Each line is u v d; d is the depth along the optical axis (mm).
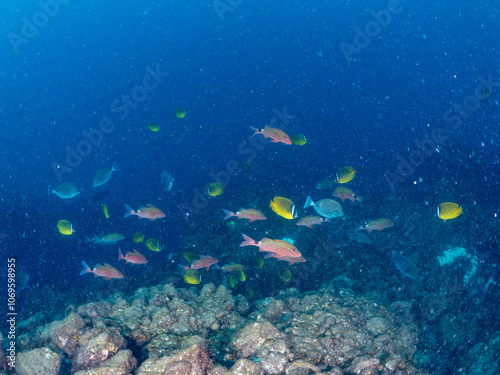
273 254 4781
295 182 17172
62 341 4320
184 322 4969
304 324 4859
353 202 13328
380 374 4090
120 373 3547
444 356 5980
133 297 6348
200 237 12008
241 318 5324
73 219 16359
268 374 3711
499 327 5758
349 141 28234
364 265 9633
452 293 7680
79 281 12094
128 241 14422
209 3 73938
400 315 6887
